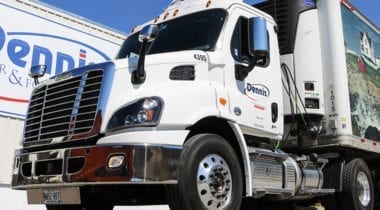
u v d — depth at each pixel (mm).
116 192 5684
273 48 6840
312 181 7434
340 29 8203
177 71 5480
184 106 5141
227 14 6262
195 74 5578
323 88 8078
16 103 10117
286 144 8125
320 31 8227
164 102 4988
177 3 7094
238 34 6285
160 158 4773
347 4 8711
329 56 8086
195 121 5156
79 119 5109
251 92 6223
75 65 11336
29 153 5434
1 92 9883
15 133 10039
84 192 5613
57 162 5102
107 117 4938
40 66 6332
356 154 8953
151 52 6387
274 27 7000
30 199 5566
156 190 5688
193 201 4914
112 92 5035
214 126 5668
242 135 5684
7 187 9602
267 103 6473
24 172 5477
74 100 5219
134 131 4809
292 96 7969
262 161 6223
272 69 6719
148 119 4852
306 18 8172
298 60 8023
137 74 5188
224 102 5672
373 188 8906
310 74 8008
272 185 6301
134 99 5008
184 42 6234
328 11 8195
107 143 4816
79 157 4898
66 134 5184
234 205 5352
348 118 7988
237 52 6176
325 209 8406
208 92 5488
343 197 8172
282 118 6762
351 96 8273
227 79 5914
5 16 10070
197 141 5125
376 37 9961
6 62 10008
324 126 8016
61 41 11086
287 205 8273
